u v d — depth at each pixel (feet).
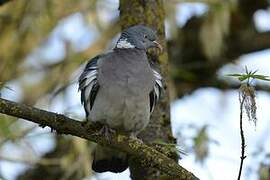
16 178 43.70
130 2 32.71
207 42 44.88
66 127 26.68
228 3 44.68
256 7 48.44
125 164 30.71
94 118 29.76
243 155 25.14
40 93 44.62
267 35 47.78
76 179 41.24
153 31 32.17
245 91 24.77
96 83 29.53
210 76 48.62
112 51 30.89
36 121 26.40
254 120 24.75
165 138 31.78
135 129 30.35
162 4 32.89
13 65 45.60
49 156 43.55
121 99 29.25
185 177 26.50
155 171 31.12
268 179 37.50
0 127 37.96
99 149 30.30
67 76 44.21
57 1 45.39
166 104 32.09
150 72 29.99
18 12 45.85
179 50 47.98
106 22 46.06
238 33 48.16
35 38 46.24
